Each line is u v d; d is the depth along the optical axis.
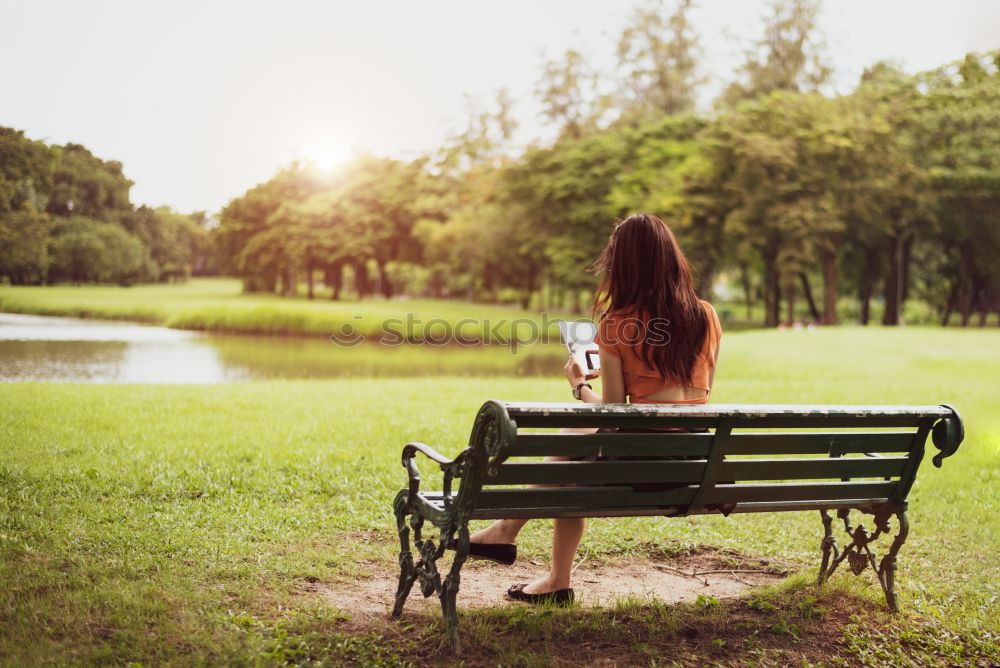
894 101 47.88
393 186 81.19
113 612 3.19
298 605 3.46
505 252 59.34
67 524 4.44
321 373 20.39
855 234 48.69
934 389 13.99
